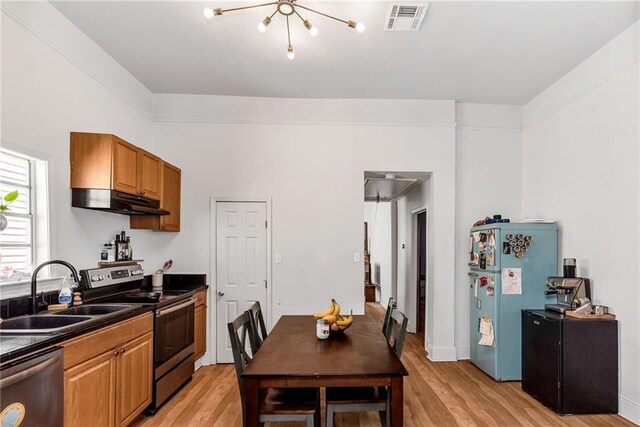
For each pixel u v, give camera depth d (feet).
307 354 6.27
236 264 12.44
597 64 9.55
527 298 10.68
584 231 9.98
